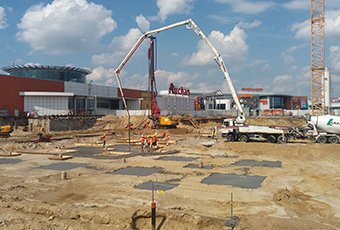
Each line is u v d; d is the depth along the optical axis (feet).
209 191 52.26
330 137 112.57
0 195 49.60
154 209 37.35
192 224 37.99
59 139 131.34
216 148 104.88
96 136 146.51
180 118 191.31
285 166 75.82
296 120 219.20
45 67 249.96
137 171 70.08
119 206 43.57
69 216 40.34
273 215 41.22
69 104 205.57
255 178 62.44
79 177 64.69
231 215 39.58
